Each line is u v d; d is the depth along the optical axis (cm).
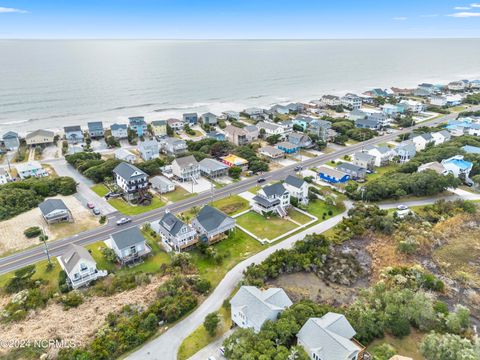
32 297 4378
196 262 5303
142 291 4612
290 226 6378
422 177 7581
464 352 3253
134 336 3762
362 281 5053
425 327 3956
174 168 8525
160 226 5903
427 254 5622
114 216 6706
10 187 7312
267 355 3253
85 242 5816
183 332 3953
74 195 7619
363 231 6128
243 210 6969
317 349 3356
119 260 5250
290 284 4906
